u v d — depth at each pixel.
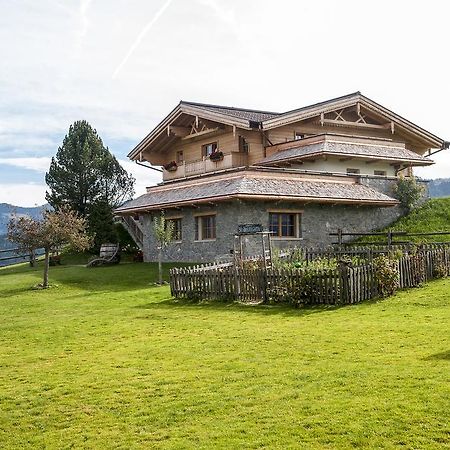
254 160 34.59
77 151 42.28
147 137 39.78
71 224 24.45
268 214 26.59
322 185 28.70
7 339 13.65
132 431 7.10
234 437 6.59
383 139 34.94
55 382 9.51
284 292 16.17
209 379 8.98
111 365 10.38
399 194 32.00
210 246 27.50
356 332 11.80
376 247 24.83
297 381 8.48
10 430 7.48
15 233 23.80
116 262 33.06
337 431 6.50
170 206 28.80
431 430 6.34
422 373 8.37
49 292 22.53
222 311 15.79
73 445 6.82
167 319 15.03
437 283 17.67
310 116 34.25
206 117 34.78
